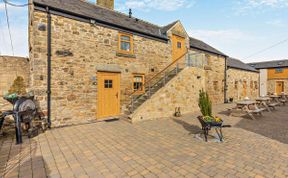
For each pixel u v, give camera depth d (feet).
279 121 27.20
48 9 22.07
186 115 32.53
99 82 27.53
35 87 21.39
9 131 19.76
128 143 16.65
